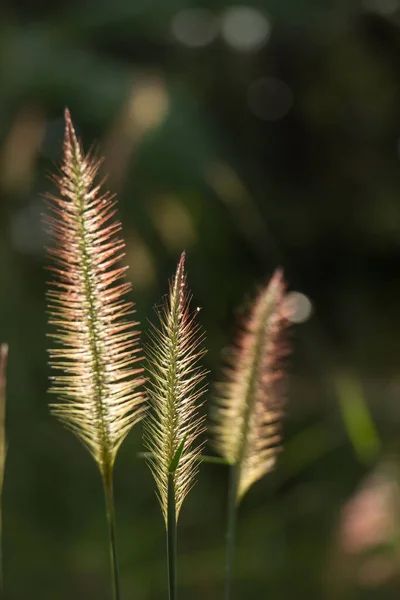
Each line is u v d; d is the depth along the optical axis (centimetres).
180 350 44
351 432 93
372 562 112
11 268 153
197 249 176
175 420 45
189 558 127
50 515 135
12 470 138
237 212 178
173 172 161
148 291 129
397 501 110
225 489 151
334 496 143
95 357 46
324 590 122
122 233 138
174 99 174
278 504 144
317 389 173
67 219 46
